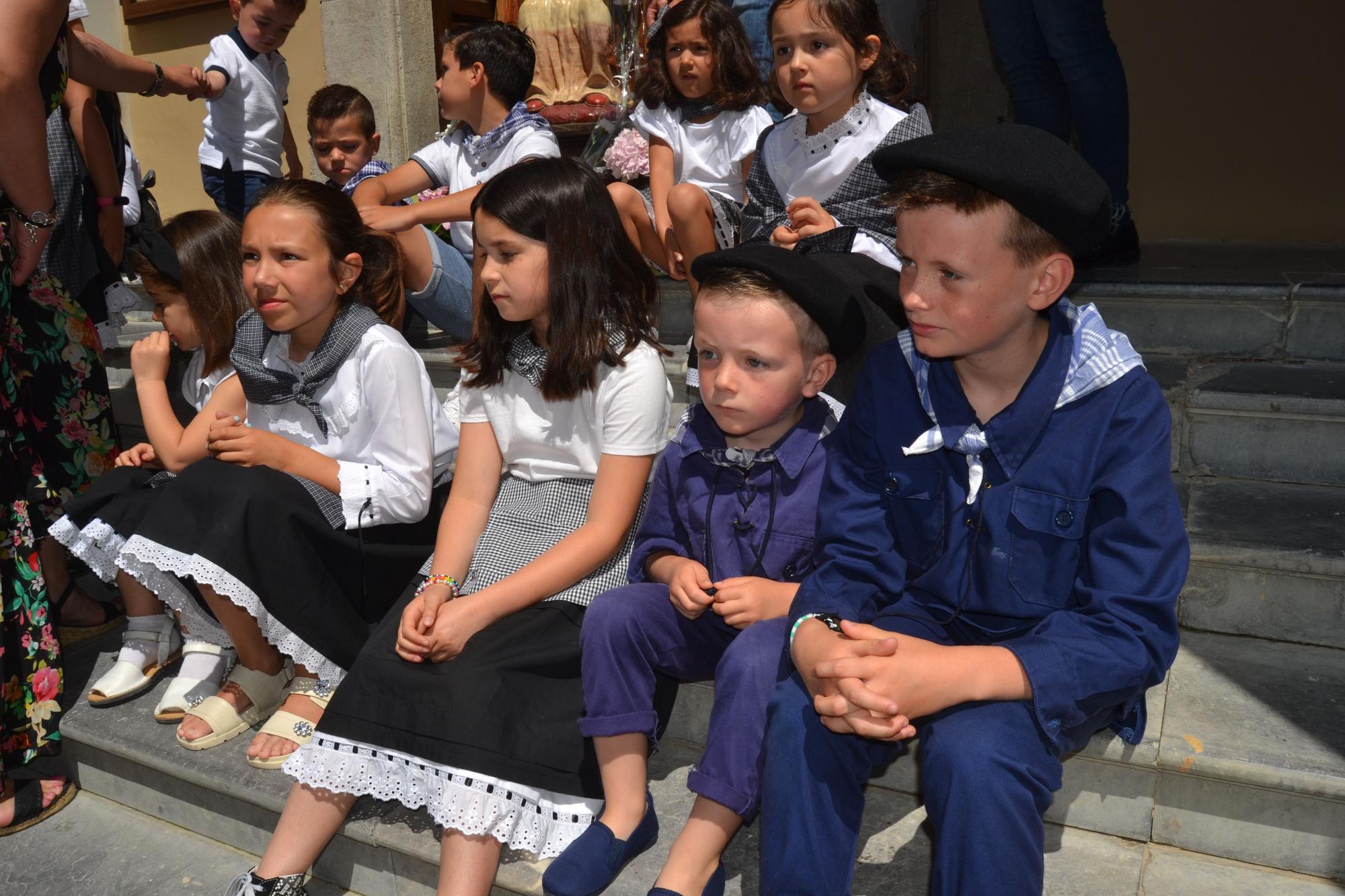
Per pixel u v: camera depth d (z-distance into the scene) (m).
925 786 1.39
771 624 1.62
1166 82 4.04
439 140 3.68
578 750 1.75
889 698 1.32
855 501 1.63
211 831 2.18
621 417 1.89
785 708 1.45
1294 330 2.61
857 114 2.46
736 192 3.21
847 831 1.45
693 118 3.21
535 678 1.79
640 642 1.70
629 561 1.89
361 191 3.48
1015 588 1.55
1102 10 3.23
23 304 2.46
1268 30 3.84
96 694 2.36
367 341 2.17
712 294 1.65
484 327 1.99
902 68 2.48
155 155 6.07
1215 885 1.63
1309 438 2.25
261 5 4.08
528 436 1.99
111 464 2.70
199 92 3.46
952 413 1.55
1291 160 3.90
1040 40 3.46
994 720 1.36
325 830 1.83
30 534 2.27
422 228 3.23
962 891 1.33
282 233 2.08
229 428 2.08
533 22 4.56
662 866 1.73
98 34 5.83
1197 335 2.70
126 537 2.30
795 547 1.75
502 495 2.06
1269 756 1.62
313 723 2.10
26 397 2.45
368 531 2.20
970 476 1.55
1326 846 1.62
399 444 2.15
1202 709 1.76
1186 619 2.05
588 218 1.85
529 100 4.59
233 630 2.17
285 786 2.01
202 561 1.96
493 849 1.71
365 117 4.30
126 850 2.16
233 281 2.50
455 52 3.39
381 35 4.84
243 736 2.21
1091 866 1.69
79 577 2.83
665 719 1.87
